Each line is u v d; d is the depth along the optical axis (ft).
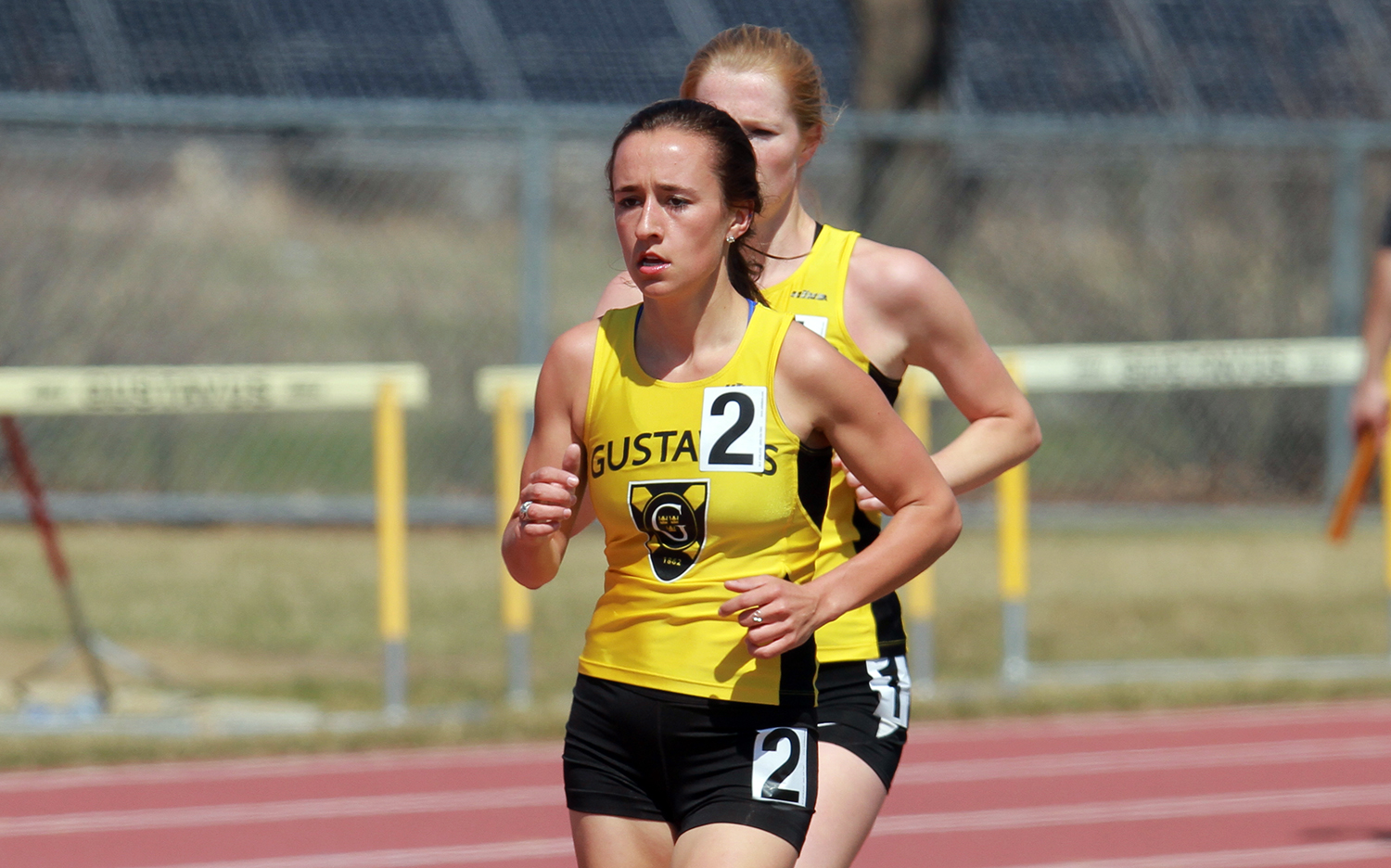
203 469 137.28
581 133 122.21
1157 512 122.83
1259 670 94.07
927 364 36.76
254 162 146.82
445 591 114.73
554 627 104.99
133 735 78.33
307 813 67.00
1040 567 130.11
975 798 69.46
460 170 148.46
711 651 28.60
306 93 142.00
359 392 80.89
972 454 36.40
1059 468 146.30
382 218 158.61
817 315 35.50
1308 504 143.23
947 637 102.99
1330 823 65.62
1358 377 88.33
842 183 142.31
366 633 103.19
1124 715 85.87
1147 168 149.69
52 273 147.84
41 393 78.33
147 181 151.64
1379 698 89.25
